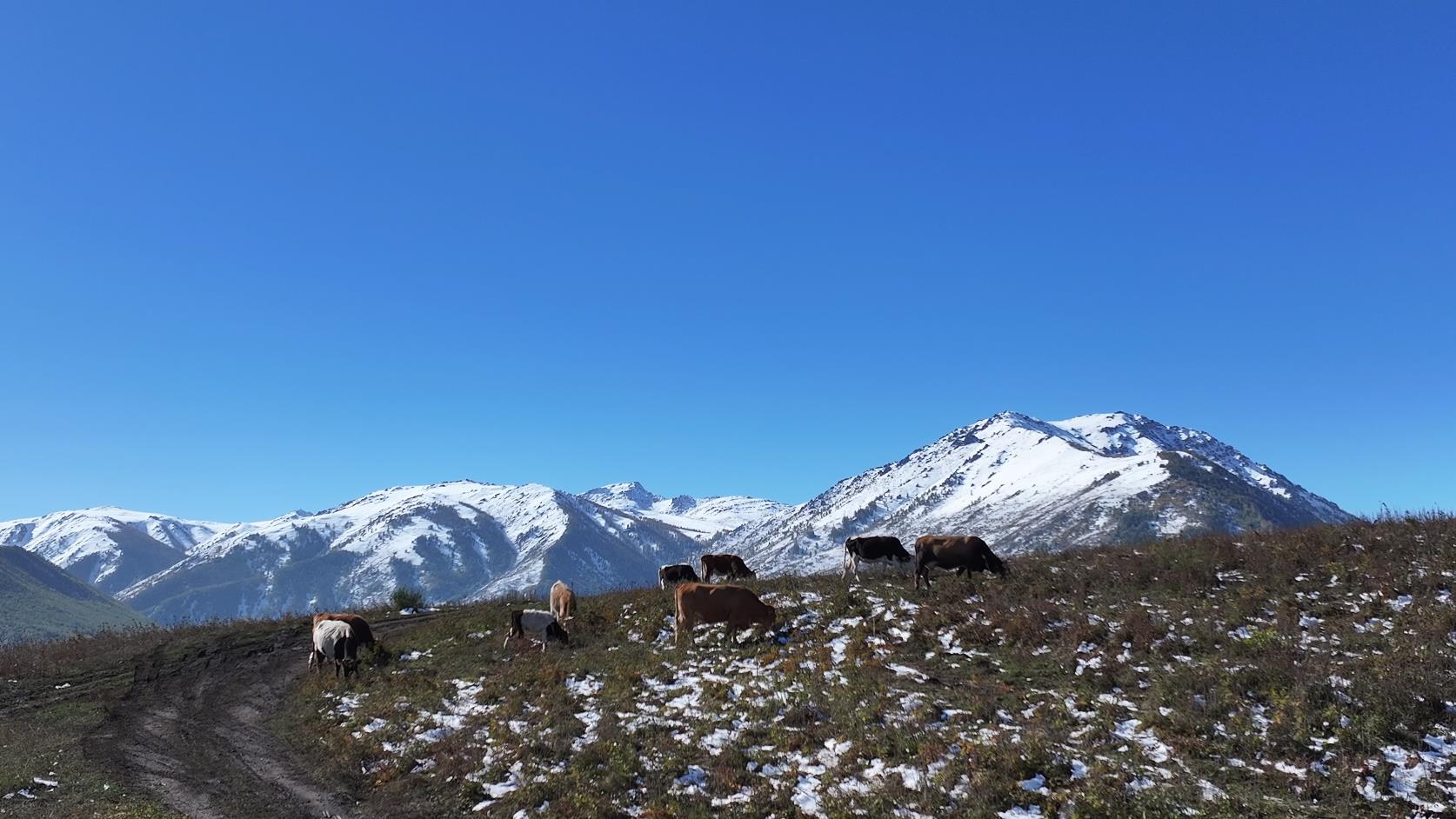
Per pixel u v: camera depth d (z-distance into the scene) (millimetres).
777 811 12133
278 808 14992
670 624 24609
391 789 15461
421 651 26891
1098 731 13141
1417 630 14609
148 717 22172
